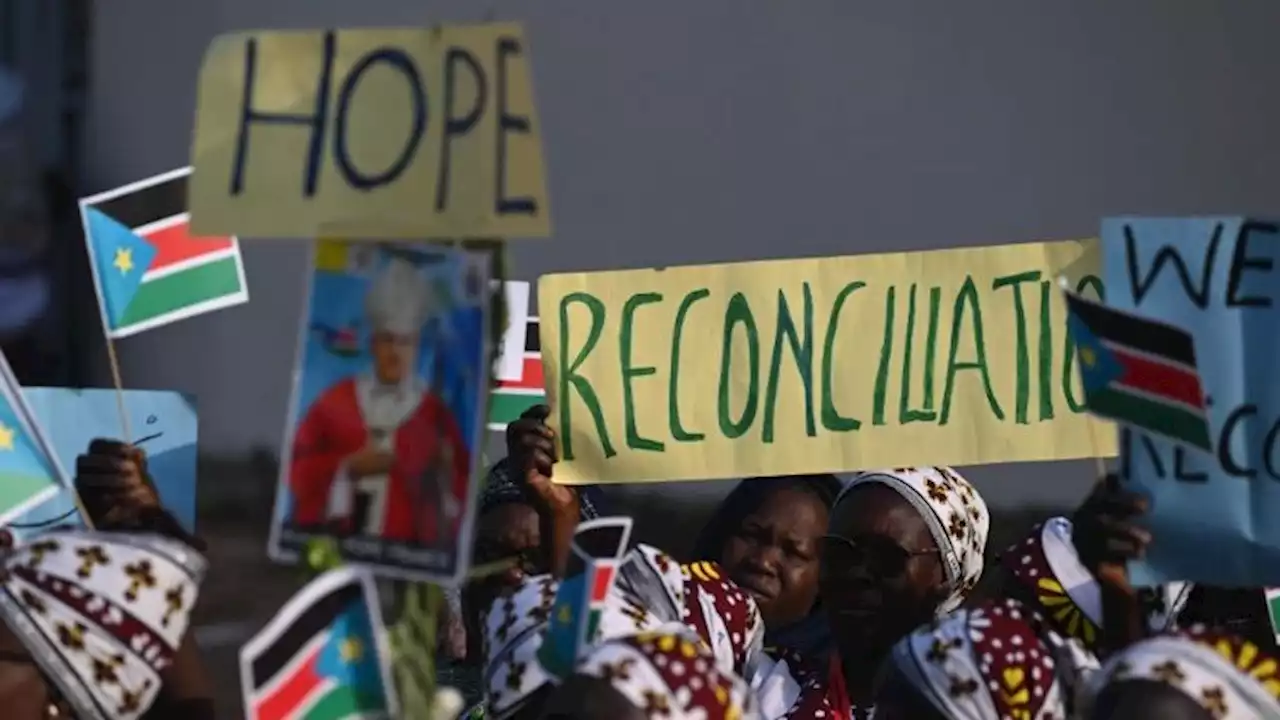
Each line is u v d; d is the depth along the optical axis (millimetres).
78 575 6570
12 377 7219
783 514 8812
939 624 6957
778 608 8742
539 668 7215
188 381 12609
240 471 12539
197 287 7719
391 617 8906
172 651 6668
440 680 9312
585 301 8820
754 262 8773
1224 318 6938
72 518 7895
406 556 6008
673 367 8773
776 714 8297
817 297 8734
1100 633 7418
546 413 8750
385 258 6141
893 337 8672
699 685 6098
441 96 6105
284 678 5934
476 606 8742
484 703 7719
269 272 12617
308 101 6238
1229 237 6941
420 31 6148
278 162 6242
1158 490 6742
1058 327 8547
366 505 6090
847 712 8281
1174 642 6234
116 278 7621
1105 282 7004
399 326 6102
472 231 6039
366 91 6191
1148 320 6535
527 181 6000
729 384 8750
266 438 12594
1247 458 6816
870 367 8672
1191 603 8352
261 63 6281
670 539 12141
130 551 6648
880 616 8336
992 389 8578
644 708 6016
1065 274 8562
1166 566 6742
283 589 12047
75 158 12516
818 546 8789
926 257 8672
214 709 7078
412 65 6148
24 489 7176
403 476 6051
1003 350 8586
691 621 7836
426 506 6000
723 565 8836
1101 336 6617
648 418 8766
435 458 6008
